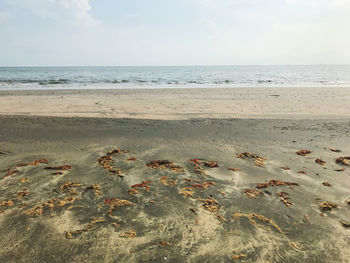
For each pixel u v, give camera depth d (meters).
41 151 4.32
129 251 2.00
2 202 2.66
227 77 35.56
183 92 14.98
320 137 5.39
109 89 16.73
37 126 6.18
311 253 2.04
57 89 16.59
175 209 2.60
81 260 1.90
